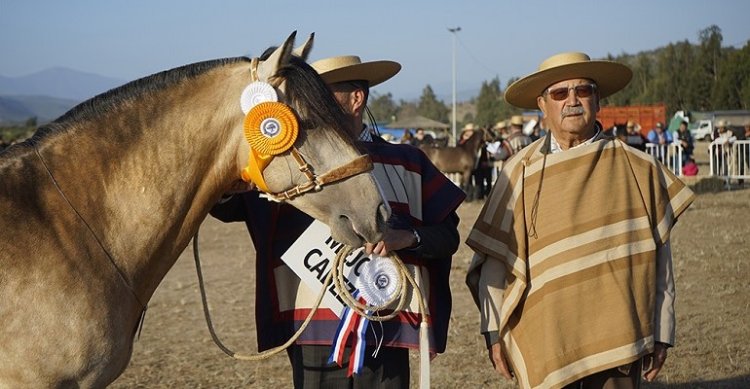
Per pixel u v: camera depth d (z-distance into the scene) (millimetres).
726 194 18266
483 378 5703
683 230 12320
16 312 2705
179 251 3121
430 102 97188
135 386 5605
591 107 3586
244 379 5754
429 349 3455
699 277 8797
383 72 3754
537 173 3566
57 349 2756
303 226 3520
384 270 3451
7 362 2701
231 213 3650
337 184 2994
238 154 3049
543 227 3504
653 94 59031
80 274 2818
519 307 3615
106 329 2857
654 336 3479
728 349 6188
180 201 3037
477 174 19734
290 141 2916
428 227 3484
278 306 3551
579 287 3420
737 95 53000
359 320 3430
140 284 3025
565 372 3395
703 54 58750
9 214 2766
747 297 7840
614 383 3486
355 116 3627
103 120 2984
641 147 20766
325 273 3457
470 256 10680
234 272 10117
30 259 2748
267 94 2934
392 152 3582
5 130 48094
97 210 2920
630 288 3430
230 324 7379
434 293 3621
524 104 4004
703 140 48469
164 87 3041
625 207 3479
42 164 2893
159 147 2998
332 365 3551
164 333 7066
